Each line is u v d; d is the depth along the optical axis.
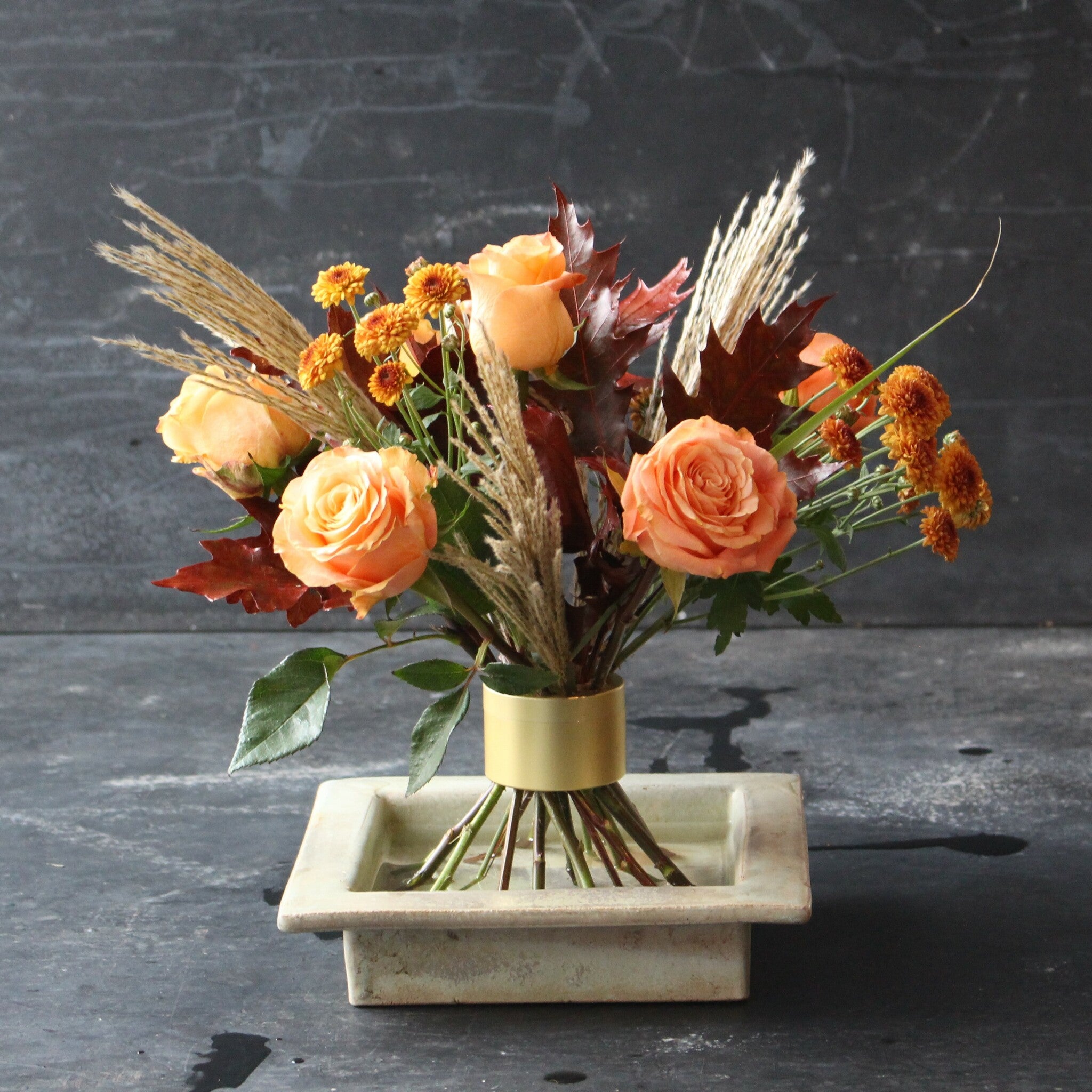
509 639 1.60
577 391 1.56
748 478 1.49
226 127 2.86
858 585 2.89
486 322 1.52
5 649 2.75
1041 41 2.69
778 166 2.79
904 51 2.73
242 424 1.54
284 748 1.54
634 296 1.60
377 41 2.81
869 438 1.96
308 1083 1.57
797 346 1.54
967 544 2.86
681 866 1.66
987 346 2.81
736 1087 1.55
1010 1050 1.58
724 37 2.76
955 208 2.77
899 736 2.07
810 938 1.69
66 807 1.94
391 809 1.69
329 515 1.49
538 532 1.50
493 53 2.80
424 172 2.86
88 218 2.89
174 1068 1.58
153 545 2.98
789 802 1.67
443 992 1.61
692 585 1.59
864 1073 1.56
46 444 2.96
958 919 1.71
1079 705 2.17
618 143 2.82
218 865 1.83
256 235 2.90
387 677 2.42
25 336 2.93
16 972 1.68
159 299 1.53
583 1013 1.61
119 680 2.49
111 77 2.84
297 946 1.71
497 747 1.59
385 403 1.53
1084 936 1.69
